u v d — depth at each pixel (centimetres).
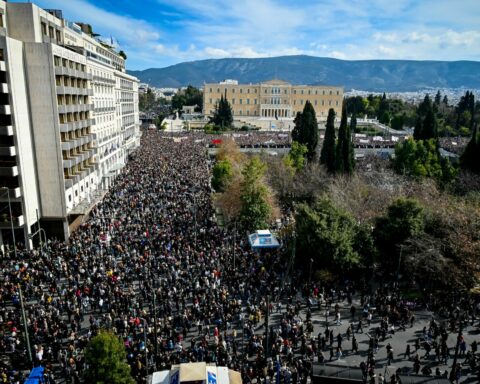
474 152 6184
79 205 4941
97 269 3425
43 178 4484
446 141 10825
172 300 3144
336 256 3597
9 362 2434
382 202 4856
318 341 2678
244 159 8162
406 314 3067
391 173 6388
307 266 3822
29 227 4266
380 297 3288
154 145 11981
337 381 2234
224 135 13638
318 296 3325
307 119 7769
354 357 2664
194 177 7419
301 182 6431
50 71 4259
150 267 3616
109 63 8225
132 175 7500
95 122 6606
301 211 3969
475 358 2569
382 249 3906
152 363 2442
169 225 4684
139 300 3050
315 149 7956
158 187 6506
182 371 2038
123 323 2752
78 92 5028
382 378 2436
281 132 15550
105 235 4272
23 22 4278
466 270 3419
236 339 2803
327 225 3781
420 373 2486
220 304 3067
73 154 5062
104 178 6838
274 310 3186
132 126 10644
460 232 3616
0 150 3941
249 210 4884
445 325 3038
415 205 3869
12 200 4128
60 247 4044
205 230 4616
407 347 2684
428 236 3716
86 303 3080
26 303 3062
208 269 3612
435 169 6412
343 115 6438
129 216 5006
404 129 16350
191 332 2877
